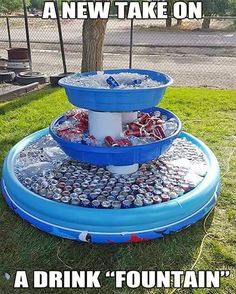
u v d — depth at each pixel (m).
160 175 2.95
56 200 2.64
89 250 2.39
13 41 12.36
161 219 2.39
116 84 2.73
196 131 4.32
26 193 2.59
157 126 2.96
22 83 6.64
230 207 2.85
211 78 7.60
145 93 2.54
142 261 2.31
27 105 5.33
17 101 5.50
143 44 12.00
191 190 2.70
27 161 3.21
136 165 3.02
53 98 5.69
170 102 5.45
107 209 2.41
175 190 2.73
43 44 12.08
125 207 2.57
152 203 2.58
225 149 3.86
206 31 15.27
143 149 2.64
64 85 2.68
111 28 16.62
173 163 3.12
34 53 10.54
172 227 2.45
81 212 2.36
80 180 2.92
